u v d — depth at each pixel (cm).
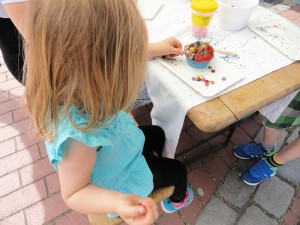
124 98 66
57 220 143
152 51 89
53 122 60
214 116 74
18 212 146
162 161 104
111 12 51
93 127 60
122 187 88
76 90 56
